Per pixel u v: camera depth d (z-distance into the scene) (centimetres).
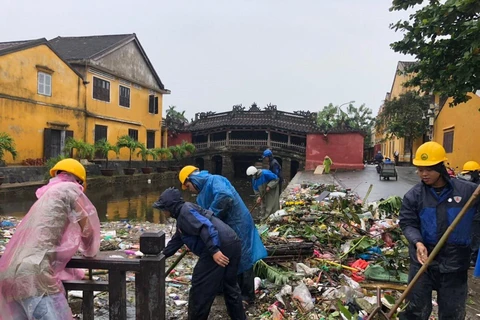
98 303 407
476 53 717
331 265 509
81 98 2308
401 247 562
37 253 251
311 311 390
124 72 2752
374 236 617
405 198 298
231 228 366
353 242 579
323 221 699
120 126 2706
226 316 388
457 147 1931
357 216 677
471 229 272
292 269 492
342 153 2991
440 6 739
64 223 267
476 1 685
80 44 2741
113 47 2577
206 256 326
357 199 1104
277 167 877
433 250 264
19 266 246
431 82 879
